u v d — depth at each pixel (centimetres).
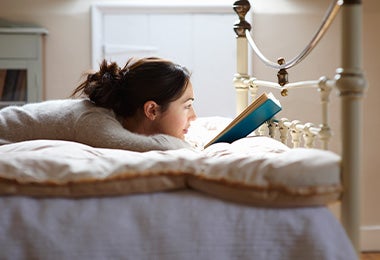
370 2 327
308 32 327
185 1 326
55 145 130
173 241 104
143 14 328
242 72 238
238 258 104
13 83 313
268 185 107
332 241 105
